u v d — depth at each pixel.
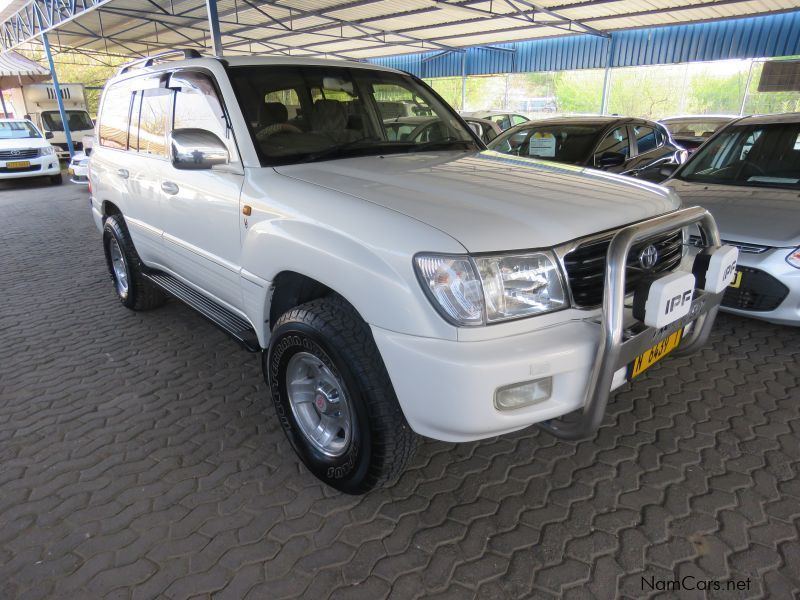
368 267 1.83
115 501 2.25
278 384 2.36
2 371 3.41
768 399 2.91
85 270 5.69
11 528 2.11
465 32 16.80
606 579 1.84
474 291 1.69
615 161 5.25
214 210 2.66
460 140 3.28
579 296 1.86
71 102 20.19
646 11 13.09
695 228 3.23
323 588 1.82
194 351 3.67
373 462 2.03
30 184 13.71
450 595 1.79
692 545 1.97
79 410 2.95
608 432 2.67
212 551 1.98
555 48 17.86
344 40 19.25
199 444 2.63
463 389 1.67
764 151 4.34
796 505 2.15
